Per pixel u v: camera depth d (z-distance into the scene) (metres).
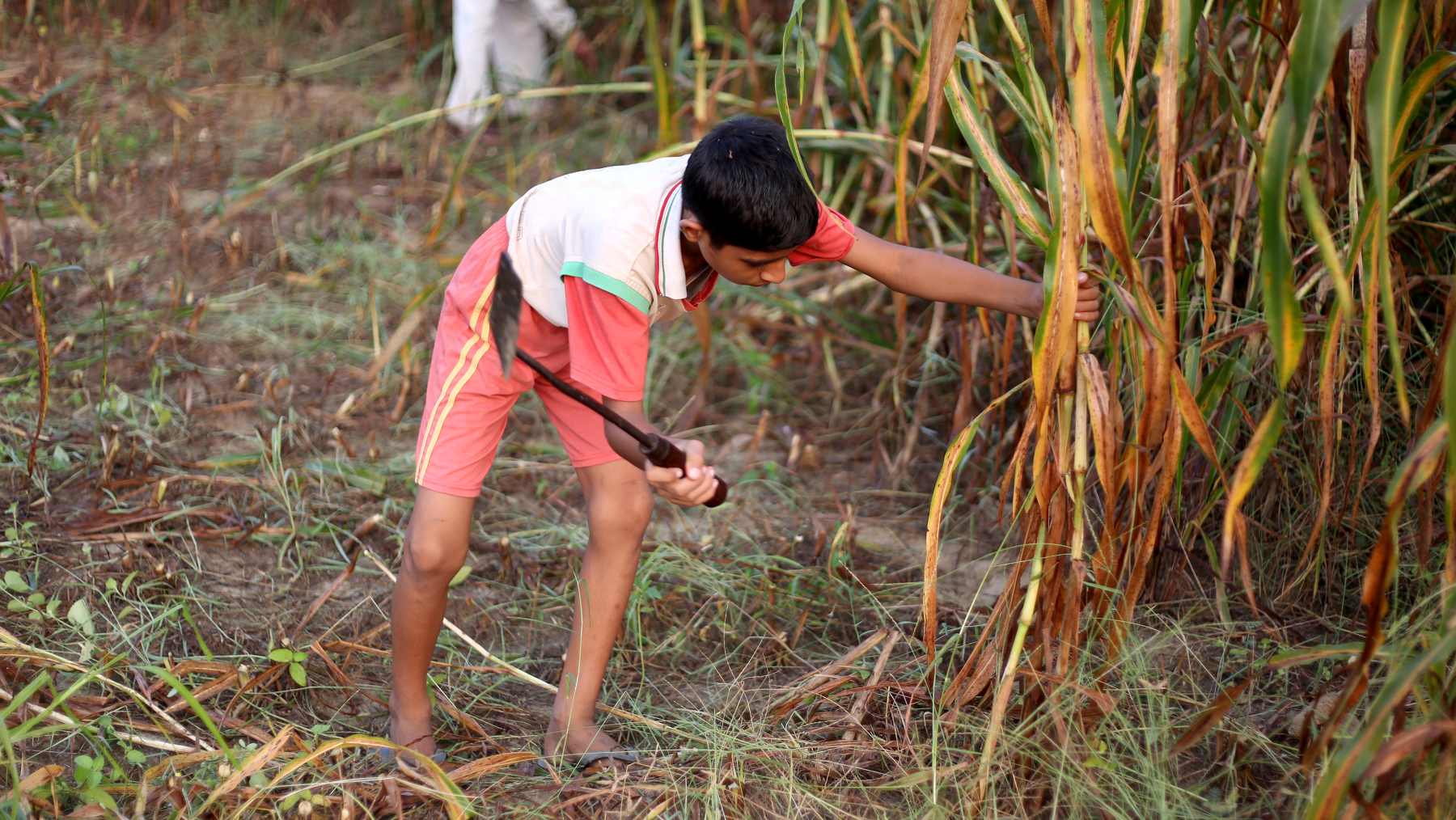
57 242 4.64
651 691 2.70
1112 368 2.26
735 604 3.00
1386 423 2.80
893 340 4.10
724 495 2.06
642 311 2.05
